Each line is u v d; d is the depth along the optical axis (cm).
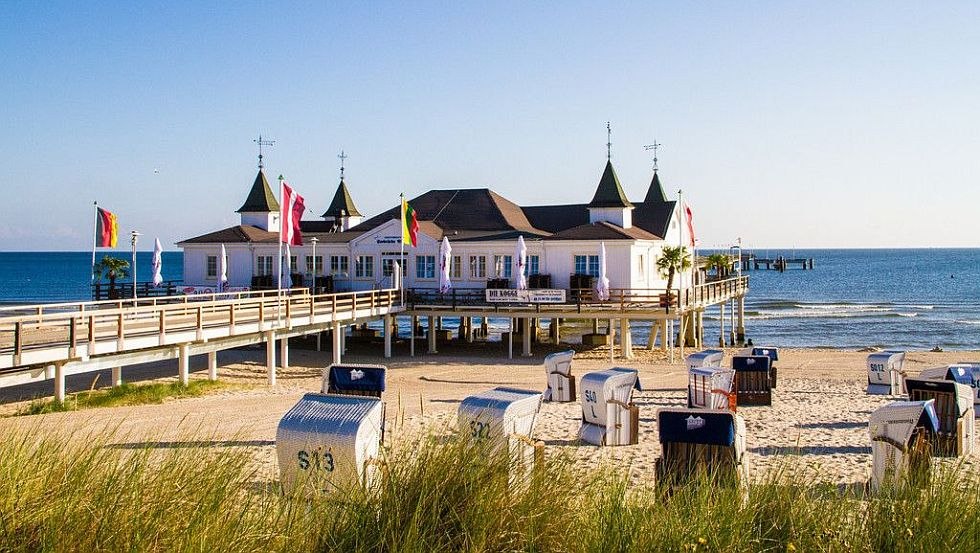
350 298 3738
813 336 6419
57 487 652
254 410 1986
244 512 646
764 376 2184
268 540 635
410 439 873
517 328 4525
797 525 709
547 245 3994
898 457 1149
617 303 3725
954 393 1508
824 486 805
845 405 2202
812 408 2145
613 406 1594
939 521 695
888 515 708
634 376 1638
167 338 2417
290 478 995
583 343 4269
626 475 847
